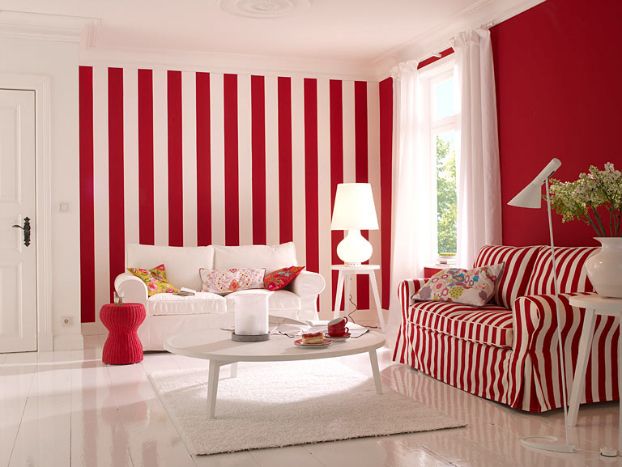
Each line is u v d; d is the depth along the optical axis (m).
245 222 6.72
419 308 4.56
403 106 6.27
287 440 3.02
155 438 3.11
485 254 4.81
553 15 4.62
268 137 6.79
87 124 6.26
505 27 5.11
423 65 6.27
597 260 3.17
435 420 3.33
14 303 5.40
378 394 3.87
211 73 6.61
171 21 5.50
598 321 3.56
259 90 6.76
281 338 3.70
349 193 6.17
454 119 5.93
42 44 5.44
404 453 2.88
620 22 4.07
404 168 6.24
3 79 5.32
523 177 4.94
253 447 2.93
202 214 6.58
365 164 7.12
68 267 5.52
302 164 6.90
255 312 3.66
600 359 3.65
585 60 4.35
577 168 4.43
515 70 5.01
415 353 4.59
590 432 3.18
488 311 4.11
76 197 5.54
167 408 3.59
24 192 5.42
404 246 6.25
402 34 5.94
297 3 5.09
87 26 5.54
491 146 5.14
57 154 5.49
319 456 2.84
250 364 4.80
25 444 3.02
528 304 3.50
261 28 5.73
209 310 5.34
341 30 5.81
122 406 3.69
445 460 2.79
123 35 5.87
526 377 3.49
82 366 4.80
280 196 6.83
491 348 3.79
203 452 2.86
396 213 6.30
